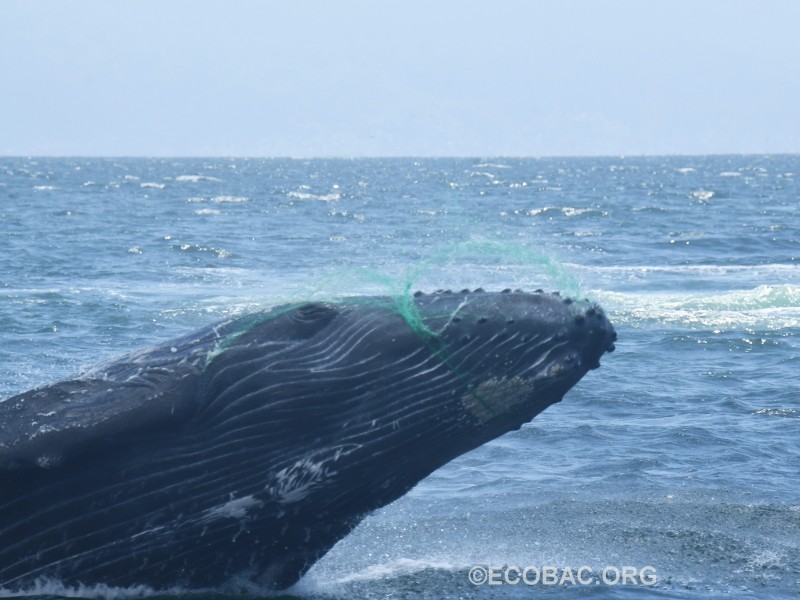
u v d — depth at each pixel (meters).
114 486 25.69
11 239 168.38
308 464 25.84
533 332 25.61
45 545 26.30
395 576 31.97
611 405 59.56
